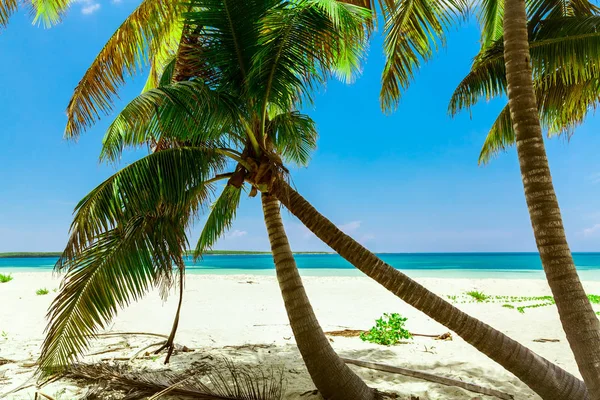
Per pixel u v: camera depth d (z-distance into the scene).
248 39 3.98
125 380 4.64
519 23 3.48
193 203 5.43
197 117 3.62
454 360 6.18
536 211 3.26
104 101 5.15
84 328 3.91
